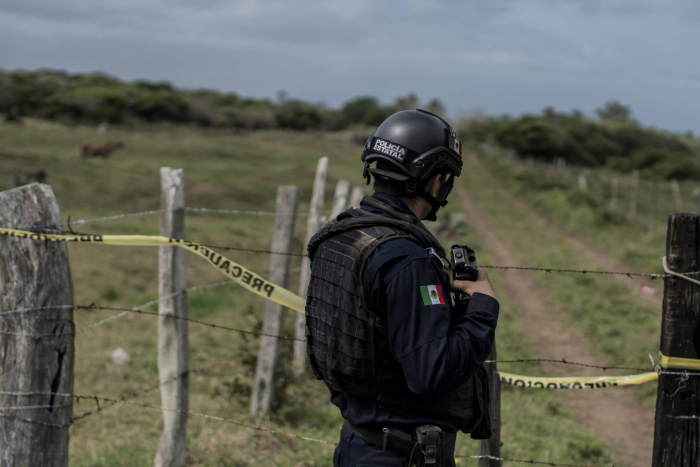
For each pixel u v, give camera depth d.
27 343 2.84
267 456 4.55
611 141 71.81
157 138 46.44
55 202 2.90
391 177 1.90
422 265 1.74
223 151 41.25
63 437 2.95
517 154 63.25
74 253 11.75
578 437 5.49
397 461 1.83
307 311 2.03
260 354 5.46
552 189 29.72
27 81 77.81
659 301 10.97
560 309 10.40
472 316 1.78
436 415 1.85
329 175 33.28
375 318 1.76
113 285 10.12
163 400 4.06
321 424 5.33
